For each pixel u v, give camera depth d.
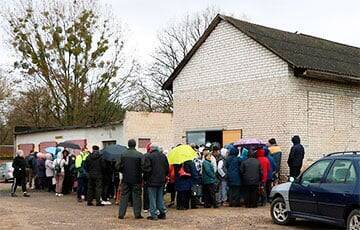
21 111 50.09
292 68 19.77
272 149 18.77
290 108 19.75
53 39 40.41
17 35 40.31
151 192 13.87
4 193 23.28
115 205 17.52
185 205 15.95
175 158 15.84
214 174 16.28
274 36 22.69
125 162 14.11
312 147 20.09
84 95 41.22
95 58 41.31
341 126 21.20
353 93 21.83
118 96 42.44
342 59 23.22
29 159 25.75
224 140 22.20
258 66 21.05
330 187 11.41
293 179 12.91
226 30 22.50
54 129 33.72
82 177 18.73
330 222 11.34
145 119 29.72
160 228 12.30
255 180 16.05
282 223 12.81
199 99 23.52
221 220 13.57
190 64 24.08
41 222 13.39
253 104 21.14
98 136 30.67
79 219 13.94
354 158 11.24
